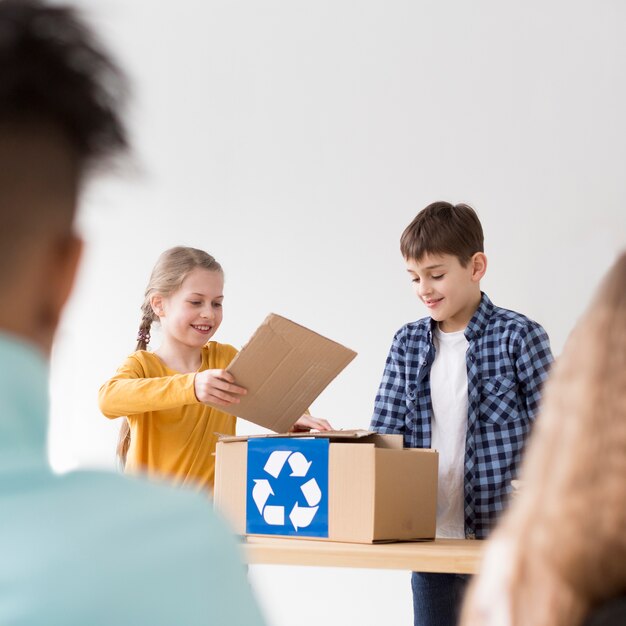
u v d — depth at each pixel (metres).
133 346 3.67
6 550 0.38
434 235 2.27
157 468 2.37
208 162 3.69
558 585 0.57
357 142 3.58
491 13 3.51
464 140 3.49
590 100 3.41
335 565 1.60
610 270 0.65
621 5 3.42
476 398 2.25
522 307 3.38
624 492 0.57
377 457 1.77
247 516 1.90
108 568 0.38
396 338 2.40
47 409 0.42
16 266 0.42
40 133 0.43
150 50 3.76
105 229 3.72
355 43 3.61
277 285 3.59
